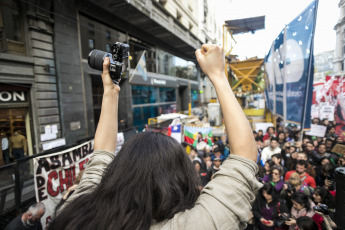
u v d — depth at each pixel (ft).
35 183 10.05
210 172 14.42
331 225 7.29
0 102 21.76
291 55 16.88
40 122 25.54
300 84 15.56
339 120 18.53
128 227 1.44
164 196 1.56
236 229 1.44
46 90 26.45
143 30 47.24
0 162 21.43
